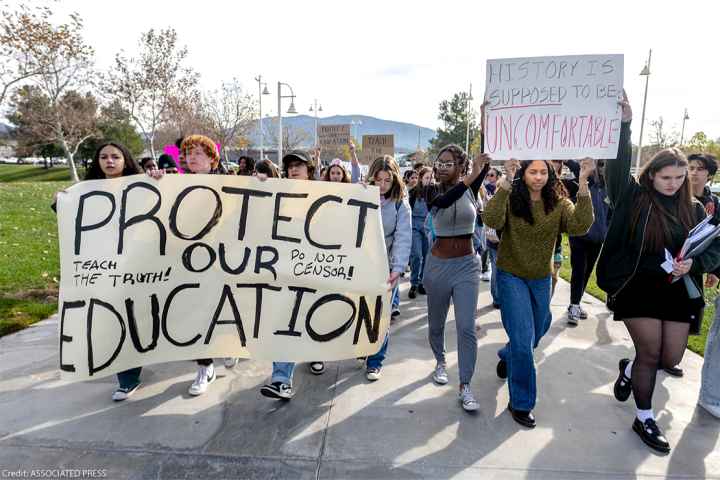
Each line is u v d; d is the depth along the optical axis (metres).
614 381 3.57
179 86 24.19
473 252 3.25
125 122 39.91
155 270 3.04
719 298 3.10
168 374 3.62
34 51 19.25
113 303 2.96
